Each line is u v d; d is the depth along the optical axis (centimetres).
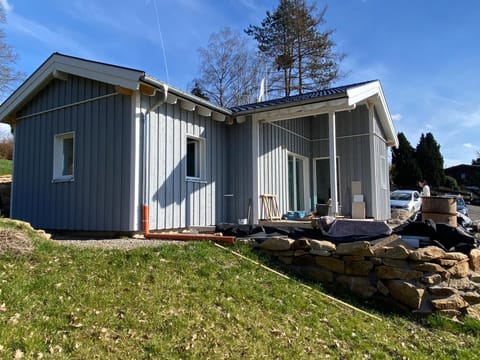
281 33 2347
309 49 2295
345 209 1136
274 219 935
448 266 481
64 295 321
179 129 764
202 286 388
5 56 1933
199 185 816
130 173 655
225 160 916
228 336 303
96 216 696
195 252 486
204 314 330
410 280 471
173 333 289
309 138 1230
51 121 808
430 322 437
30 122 854
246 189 892
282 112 826
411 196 1642
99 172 703
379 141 1205
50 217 777
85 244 531
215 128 884
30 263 388
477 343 398
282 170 1032
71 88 775
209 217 842
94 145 718
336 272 512
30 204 823
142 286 363
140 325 291
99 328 278
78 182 736
